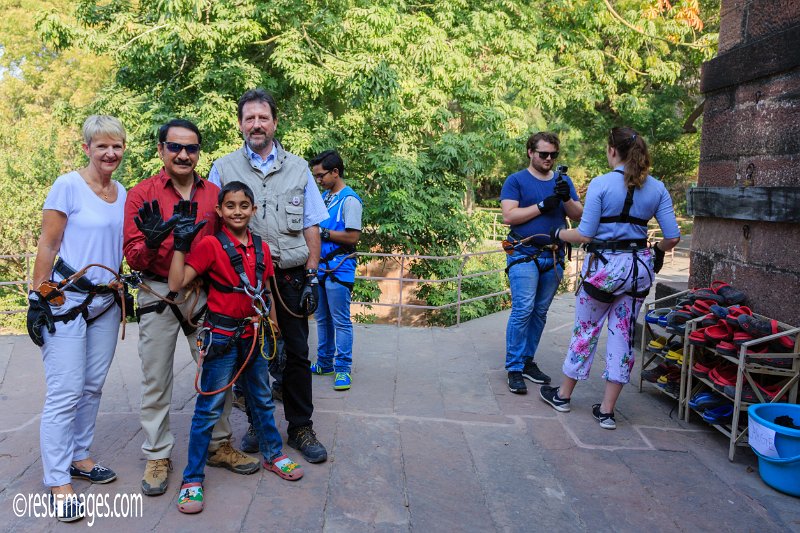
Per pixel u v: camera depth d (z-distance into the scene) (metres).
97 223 3.01
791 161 4.18
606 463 3.62
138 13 11.22
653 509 3.14
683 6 15.07
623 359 3.99
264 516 2.95
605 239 3.96
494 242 17.83
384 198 11.84
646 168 3.81
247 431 3.86
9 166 17.16
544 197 4.66
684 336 4.21
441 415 4.23
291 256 3.46
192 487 3.01
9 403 4.30
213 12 10.48
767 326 3.66
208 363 3.01
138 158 11.70
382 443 3.77
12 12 25.50
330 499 3.12
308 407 3.61
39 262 2.89
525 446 3.80
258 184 3.44
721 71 4.93
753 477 3.49
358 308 14.28
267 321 3.16
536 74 13.96
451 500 3.16
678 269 14.09
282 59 10.38
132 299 3.25
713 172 5.12
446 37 13.23
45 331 2.90
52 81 25.75
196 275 2.97
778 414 3.58
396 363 5.32
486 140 12.96
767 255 4.34
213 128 10.26
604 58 16.73
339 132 11.78
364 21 11.11
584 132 20.89
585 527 2.97
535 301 4.85
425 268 13.66
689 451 3.80
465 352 5.68
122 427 3.91
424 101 12.25
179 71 11.05
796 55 4.07
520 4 14.36
